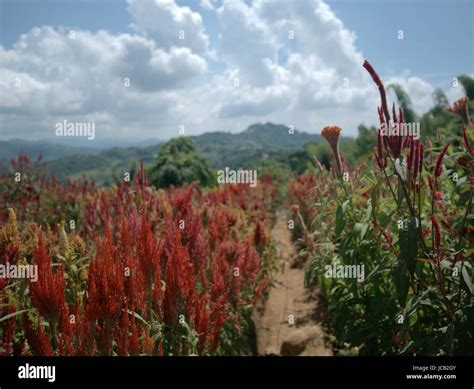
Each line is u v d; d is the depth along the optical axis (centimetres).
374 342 351
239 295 389
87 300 203
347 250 348
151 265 239
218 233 461
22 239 329
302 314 567
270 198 1218
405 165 258
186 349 264
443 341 253
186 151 1555
